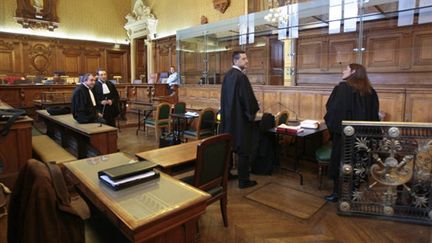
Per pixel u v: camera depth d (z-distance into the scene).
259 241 2.22
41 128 6.66
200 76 8.00
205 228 2.41
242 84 3.00
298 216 2.61
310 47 6.82
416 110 3.92
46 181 1.25
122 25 12.39
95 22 11.68
